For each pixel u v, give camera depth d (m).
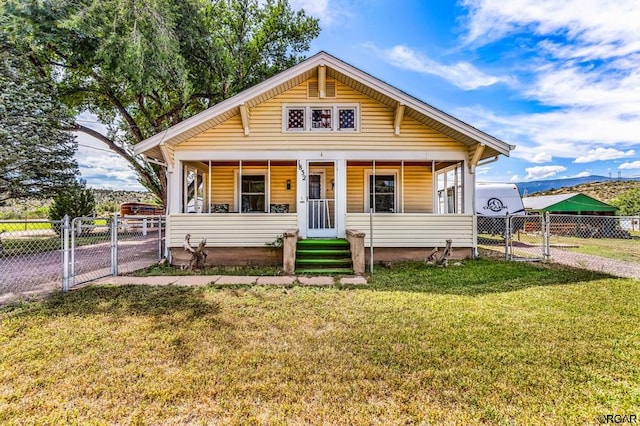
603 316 4.28
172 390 2.66
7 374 2.91
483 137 8.27
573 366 3.02
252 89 8.32
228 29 16.50
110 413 2.40
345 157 8.94
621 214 21.98
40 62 13.27
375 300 5.07
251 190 10.61
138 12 10.99
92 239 13.23
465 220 8.90
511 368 2.98
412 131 8.96
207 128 8.83
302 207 8.90
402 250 8.92
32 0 9.91
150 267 8.44
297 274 7.30
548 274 6.80
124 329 3.91
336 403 2.50
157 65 11.66
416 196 10.62
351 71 8.37
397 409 2.43
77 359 3.19
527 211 22.36
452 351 3.31
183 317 4.32
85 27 10.46
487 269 7.46
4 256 9.41
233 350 3.36
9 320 4.18
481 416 2.35
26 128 12.71
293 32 17.22
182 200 9.01
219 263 8.73
